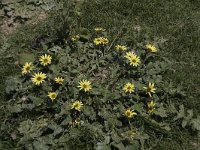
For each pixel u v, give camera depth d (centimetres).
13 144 51
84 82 53
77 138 50
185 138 51
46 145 50
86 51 61
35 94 54
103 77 57
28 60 59
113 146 50
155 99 54
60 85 55
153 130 52
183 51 63
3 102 55
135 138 50
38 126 52
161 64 59
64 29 62
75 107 51
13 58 61
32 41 63
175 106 55
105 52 61
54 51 60
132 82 55
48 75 55
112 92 54
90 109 52
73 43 61
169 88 56
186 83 57
